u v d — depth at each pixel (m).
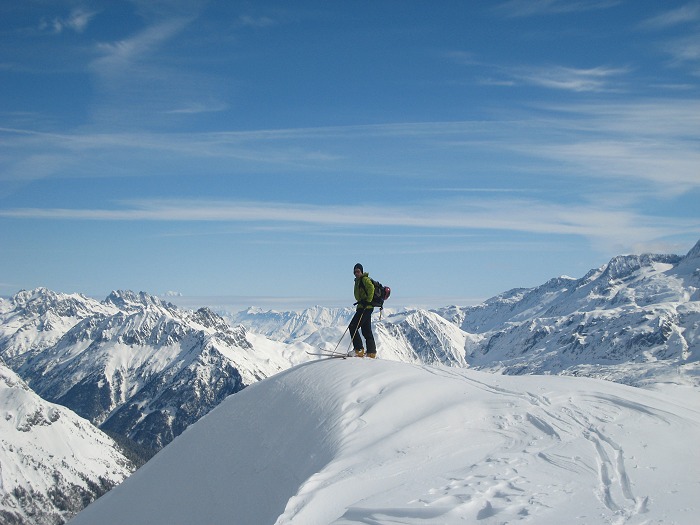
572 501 10.02
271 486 15.15
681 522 9.23
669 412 14.58
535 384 17.27
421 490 10.73
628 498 10.17
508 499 10.06
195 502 17.23
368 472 11.88
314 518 10.54
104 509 21.25
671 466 11.61
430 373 18.55
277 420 17.70
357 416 15.32
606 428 13.59
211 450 19.03
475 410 15.02
